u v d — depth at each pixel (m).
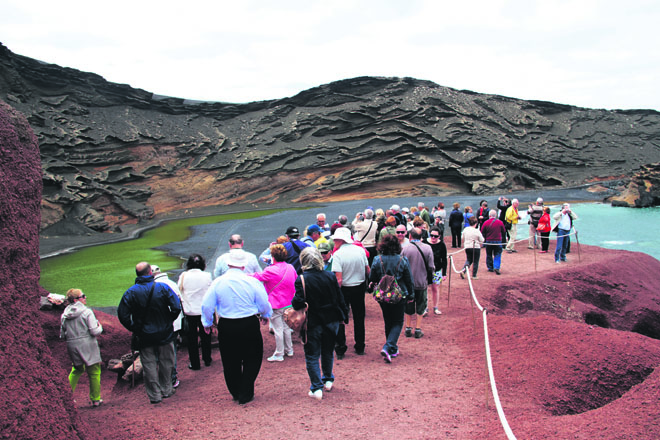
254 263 7.77
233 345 5.62
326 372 5.89
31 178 4.65
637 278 15.36
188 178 58.81
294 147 66.25
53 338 9.40
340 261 7.29
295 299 5.66
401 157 64.06
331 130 69.31
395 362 6.99
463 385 5.89
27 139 4.80
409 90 76.81
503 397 5.43
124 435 4.84
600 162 73.81
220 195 58.41
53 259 26.00
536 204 18.72
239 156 63.78
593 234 26.89
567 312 12.16
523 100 85.31
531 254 17.75
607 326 12.83
